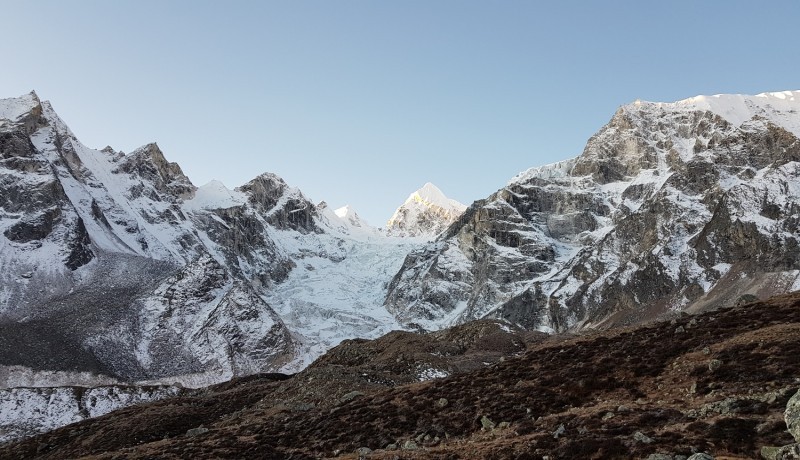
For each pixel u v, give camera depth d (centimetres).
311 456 5562
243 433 6919
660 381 5219
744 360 4953
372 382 8994
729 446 3534
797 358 4700
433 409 6053
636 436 3859
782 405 3909
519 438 4544
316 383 8956
